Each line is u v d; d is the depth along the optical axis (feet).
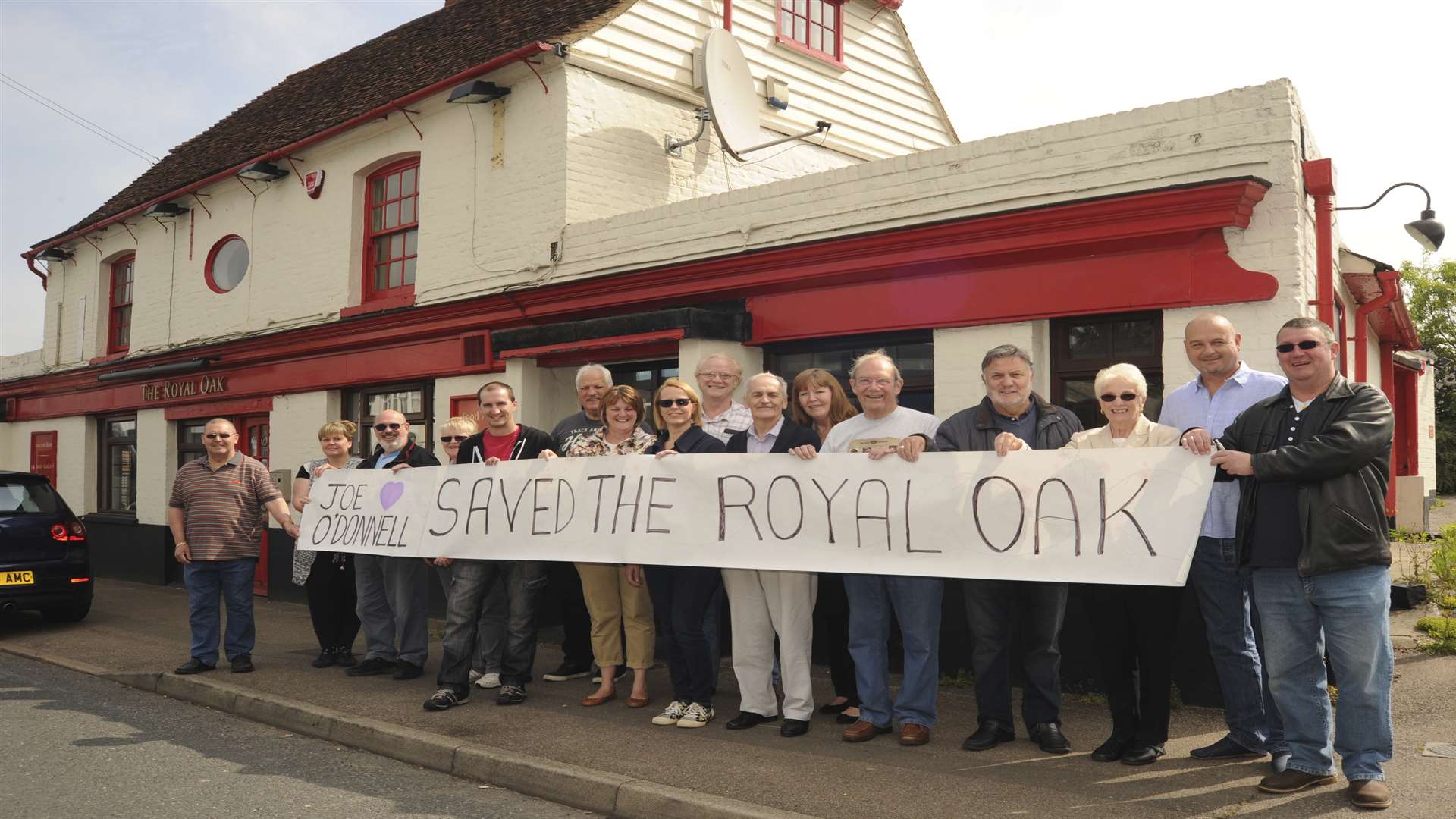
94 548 50.85
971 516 15.70
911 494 16.21
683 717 18.56
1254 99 20.30
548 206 32.27
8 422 60.29
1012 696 20.88
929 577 16.76
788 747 17.02
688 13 35.73
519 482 20.26
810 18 40.45
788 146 39.04
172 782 16.42
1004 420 16.28
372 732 18.58
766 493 17.46
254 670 24.36
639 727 18.54
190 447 47.29
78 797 15.58
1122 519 14.62
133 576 47.93
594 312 30.45
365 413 39.22
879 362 17.06
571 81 32.17
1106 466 14.82
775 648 23.02
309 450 40.19
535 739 17.76
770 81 37.83
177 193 45.44
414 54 41.63
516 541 20.03
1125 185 21.71
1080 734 17.49
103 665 26.35
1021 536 15.29
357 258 39.17
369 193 39.60
